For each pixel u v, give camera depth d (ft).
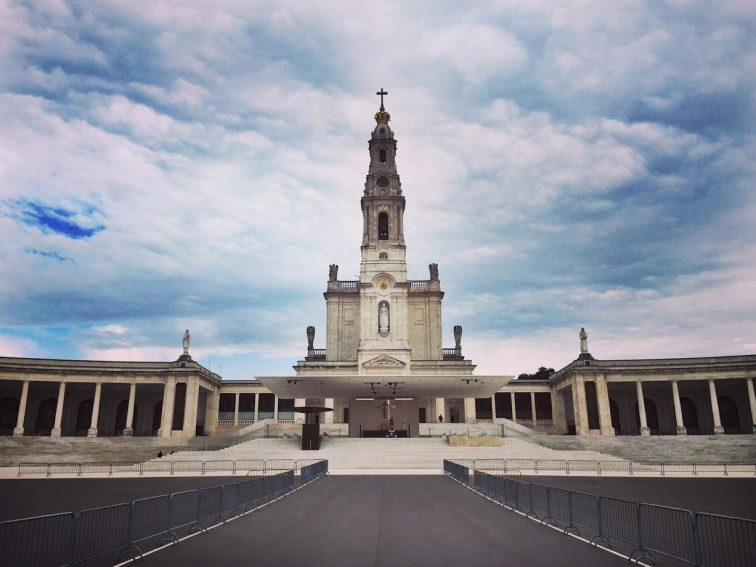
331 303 261.65
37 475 126.41
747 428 226.38
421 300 263.49
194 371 213.87
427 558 39.83
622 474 121.19
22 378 206.90
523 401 265.95
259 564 38.29
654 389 241.55
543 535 48.32
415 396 197.36
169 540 45.98
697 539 36.01
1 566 35.94
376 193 264.93
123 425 247.09
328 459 144.05
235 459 146.00
